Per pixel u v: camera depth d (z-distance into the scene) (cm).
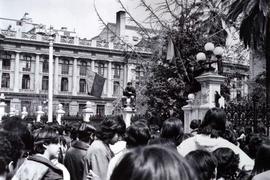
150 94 1841
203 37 1791
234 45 2169
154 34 2016
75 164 561
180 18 1806
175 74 1778
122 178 131
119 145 512
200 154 335
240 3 1962
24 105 6744
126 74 7319
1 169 254
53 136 396
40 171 353
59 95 7006
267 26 1884
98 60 7288
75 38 7125
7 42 6625
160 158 132
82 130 588
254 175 357
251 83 2680
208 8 1894
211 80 1262
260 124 1025
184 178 129
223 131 484
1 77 6612
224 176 401
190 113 1377
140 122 434
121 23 7275
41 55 6900
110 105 7344
